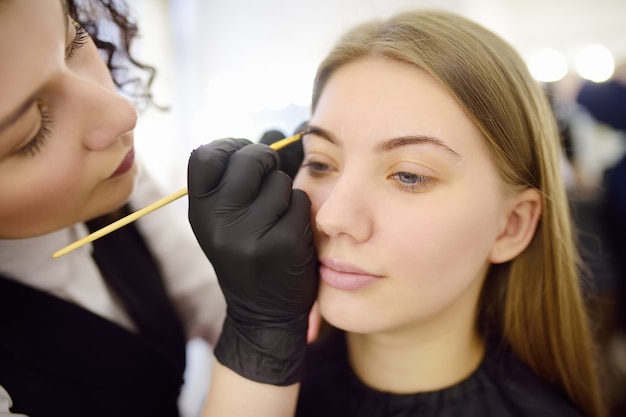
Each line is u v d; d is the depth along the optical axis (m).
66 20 0.47
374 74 0.54
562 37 2.20
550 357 0.70
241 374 0.55
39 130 0.46
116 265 0.72
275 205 0.50
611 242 1.56
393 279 0.52
